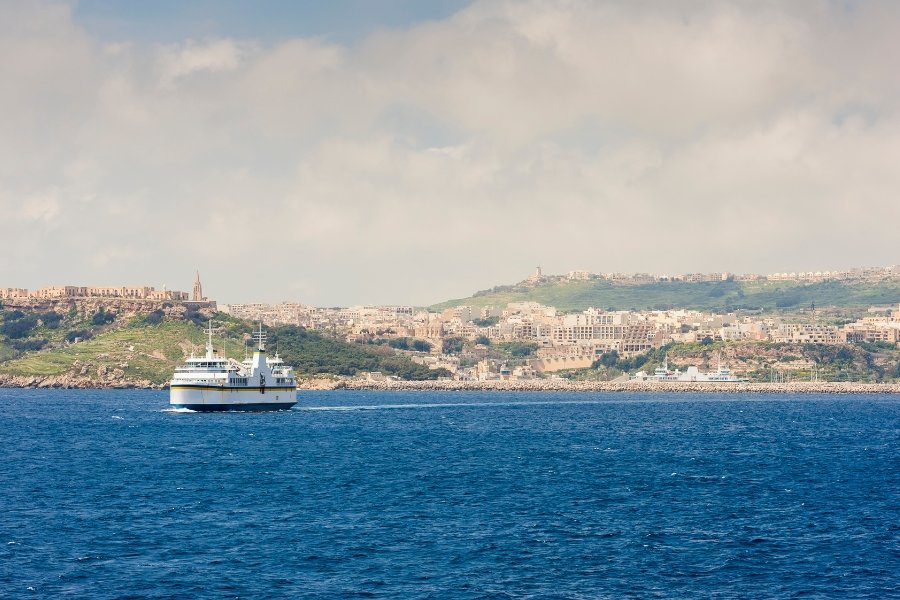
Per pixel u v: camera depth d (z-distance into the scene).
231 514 142.88
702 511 147.88
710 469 198.88
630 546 123.75
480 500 156.25
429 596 102.69
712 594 104.06
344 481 176.50
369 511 145.88
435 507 149.62
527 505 152.12
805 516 144.00
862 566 114.88
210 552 119.19
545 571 111.94
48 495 159.50
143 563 114.00
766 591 105.31
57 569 111.31
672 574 111.12
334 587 105.44
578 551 120.94
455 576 109.56
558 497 160.00
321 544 123.62
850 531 133.25
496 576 109.81
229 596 102.25
